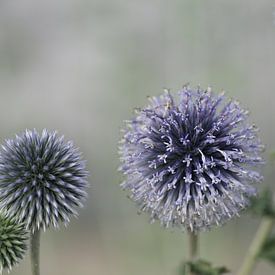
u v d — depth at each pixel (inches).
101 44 1259.2
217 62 1101.7
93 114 1280.8
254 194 512.4
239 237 1101.7
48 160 512.1
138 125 522.9
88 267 1193.4
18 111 1343.5
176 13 1135.6
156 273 1083.3
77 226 1229.1
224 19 1102.4
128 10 1224.2
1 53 1378.0
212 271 489.7
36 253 491.2
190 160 506.6
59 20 1371.8
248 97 1107.9
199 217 508.4
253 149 511.5
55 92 1347.2
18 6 1392.7
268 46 1105.4
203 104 521.7
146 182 511.5
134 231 1157.1
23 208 494.6
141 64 1185.4
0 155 525.0
